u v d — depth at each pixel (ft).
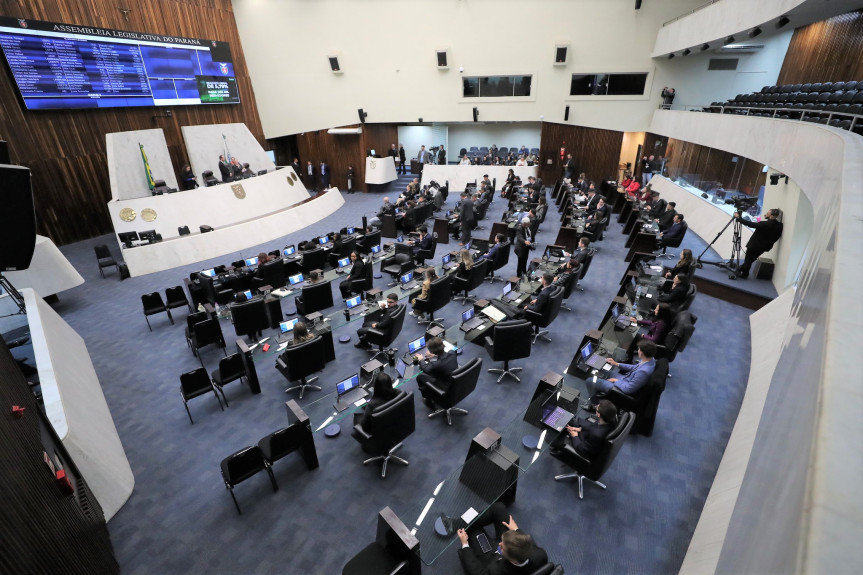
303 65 62.75
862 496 2.06
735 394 19.90
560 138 62.23
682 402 19.43
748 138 32.55
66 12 41.52
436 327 21.70
